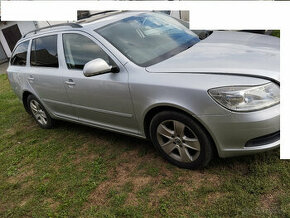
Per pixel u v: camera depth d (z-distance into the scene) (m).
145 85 2.97
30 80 4.65
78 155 3.94
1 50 19.89
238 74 2.61
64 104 4.20
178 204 2.69
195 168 3.04
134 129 3.41
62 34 4.02
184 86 2.71
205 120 2.66
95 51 3.52
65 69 3.93
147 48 3.42
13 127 5.65
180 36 3.77
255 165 2.90
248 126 2.52
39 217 2.96
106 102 3.47
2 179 3.82
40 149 4.39
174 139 3.04
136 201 2.85
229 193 2.67
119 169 3.40
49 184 3.43
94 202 2.98
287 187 2.59
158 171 3.19
